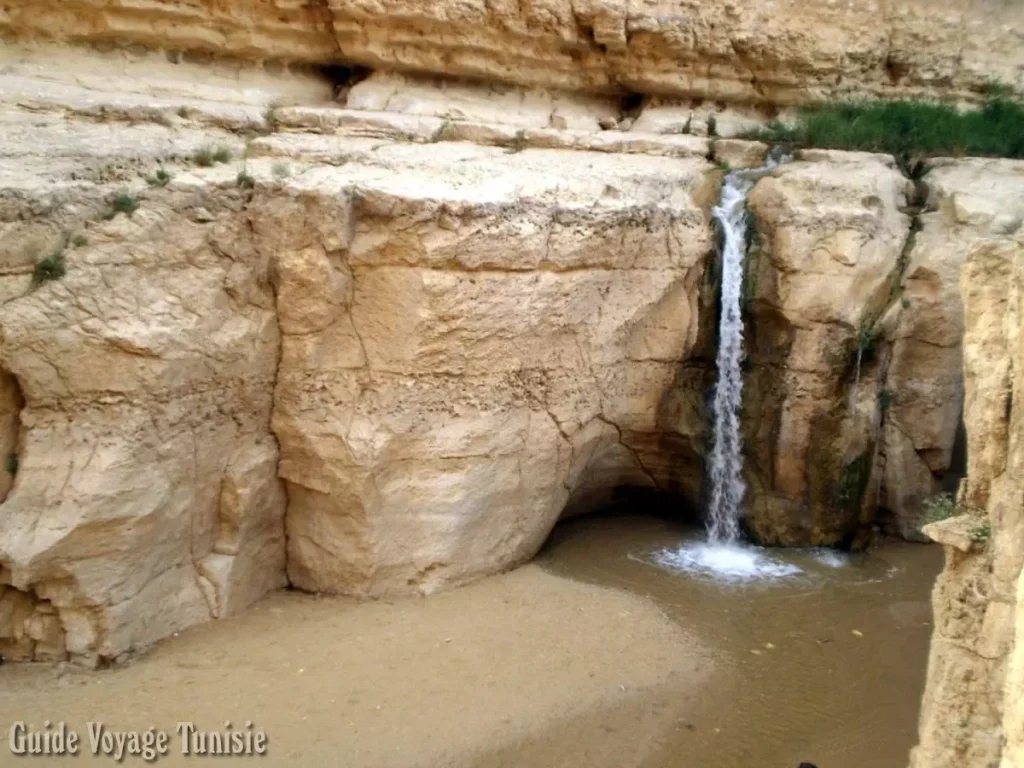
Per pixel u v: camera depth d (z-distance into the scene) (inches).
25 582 250.5
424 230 298.5
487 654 287.0
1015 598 169.0
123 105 305.4
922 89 521.3
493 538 338.0
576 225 334.6
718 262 391.5
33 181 254.7
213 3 358.0
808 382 382.3
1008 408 178.1
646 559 381.4
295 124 343.3
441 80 413.1
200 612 293.4
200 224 283.3
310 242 295.3
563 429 353.4
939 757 182.9
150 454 270.4
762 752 261.1
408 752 241.3
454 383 317.7
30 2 331.6
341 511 311.0
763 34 468.8
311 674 269.7
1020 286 172.4
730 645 315.3
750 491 400.2
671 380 396.5
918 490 411.5
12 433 258.5
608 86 457.1
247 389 300.7
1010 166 428.1
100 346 258.4
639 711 271.7
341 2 369.4
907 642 323.0
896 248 396.5
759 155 426.9
